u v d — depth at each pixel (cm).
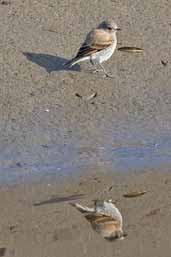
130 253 1423
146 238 1482
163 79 1978
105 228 1506
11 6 2177
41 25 2119
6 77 1941
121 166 1708
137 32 2123
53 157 1712
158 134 1809
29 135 1772
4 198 1585
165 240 1471
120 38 2105
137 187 1652
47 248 1430
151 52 2061
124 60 2036
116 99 1908
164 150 1762
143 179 1666
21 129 1791
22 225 1506
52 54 2027
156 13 2191
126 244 1455
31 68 1975
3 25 2108
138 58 2044
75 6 2195
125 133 1806
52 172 1669
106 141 1775
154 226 1519
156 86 1955
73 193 1614
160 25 2150
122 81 1966
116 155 1738
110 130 1811
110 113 1861
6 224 1506
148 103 1903
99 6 2203
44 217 1530
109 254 1423
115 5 2212
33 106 1864
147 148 1762
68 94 1911
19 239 1464
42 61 1998
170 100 1916
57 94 1908
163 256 1417
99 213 1554
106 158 1723
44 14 2156
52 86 1928
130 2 2225
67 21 2138
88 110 1866
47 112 1848
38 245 1440
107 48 1970
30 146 1739
